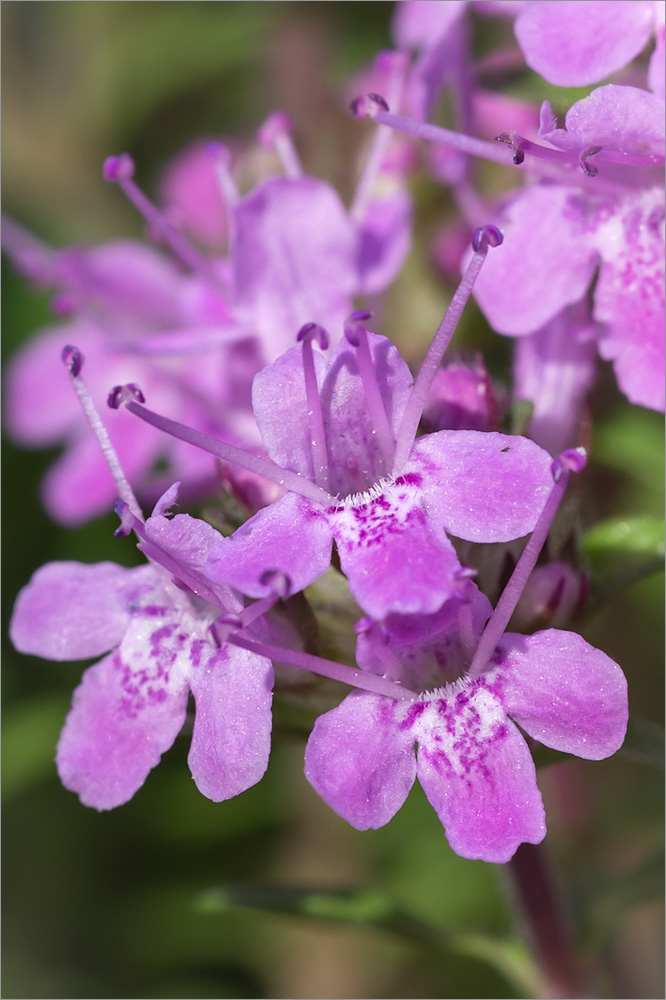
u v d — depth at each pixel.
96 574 0.06
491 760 0.06
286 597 0.06
